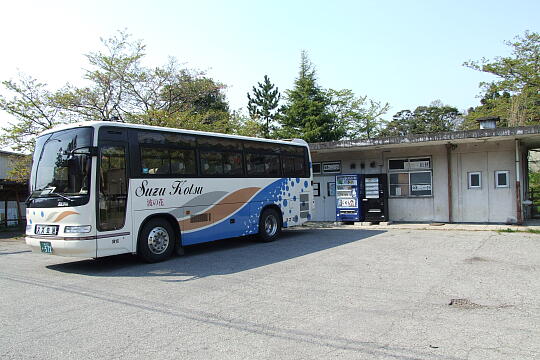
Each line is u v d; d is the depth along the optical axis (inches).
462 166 600.4
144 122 711.1
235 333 181.6
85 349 166.9
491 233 489.7
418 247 405.7
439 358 150.7
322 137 1451.8
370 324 189.5
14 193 860.6
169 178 373.7
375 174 625.9
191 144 399.9
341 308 214.8
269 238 483.8
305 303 225.1
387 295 237.9
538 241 421.4
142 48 768.3
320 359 152.3
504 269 299.9
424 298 230.5
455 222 602.5
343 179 637.3
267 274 301.1
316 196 714.8
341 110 1555.1
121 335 182.1
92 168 316.2
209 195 411.8
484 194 585.6
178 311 216.1
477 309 209.3
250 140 470.9
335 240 474.0
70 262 380.8
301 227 636.7
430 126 1973.4
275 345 167.0
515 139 548.1
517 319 192.5
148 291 259.8
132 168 343.9
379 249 399.2
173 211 375.2
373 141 602.9
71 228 310.5
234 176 443.8
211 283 277.1
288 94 1558.8
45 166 341.1
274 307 219.0
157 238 361.4
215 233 415.5
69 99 679.1
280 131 1513.3
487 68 991.6
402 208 641.6
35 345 172.1
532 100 1014.4
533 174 1084.5
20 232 753.0
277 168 507.8
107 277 306.2
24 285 285.4
